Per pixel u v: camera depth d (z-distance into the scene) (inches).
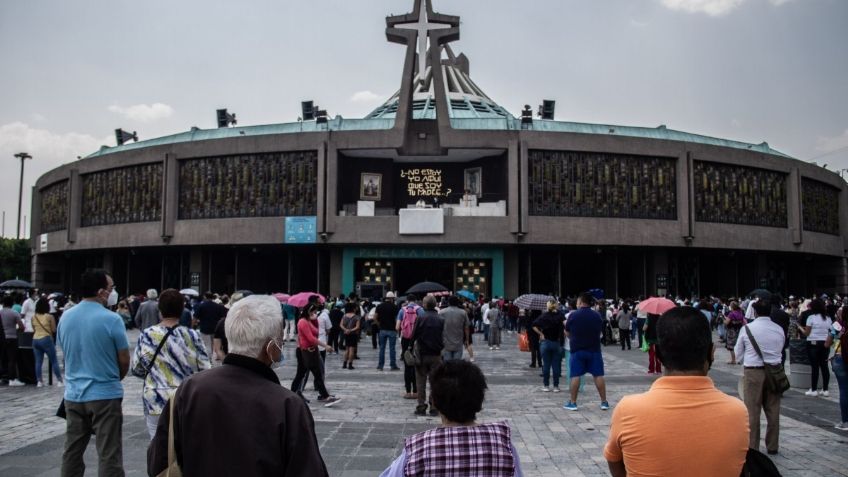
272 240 1443.2
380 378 597.6
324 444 331.6
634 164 1491.1
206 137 1615.4
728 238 1533.0
